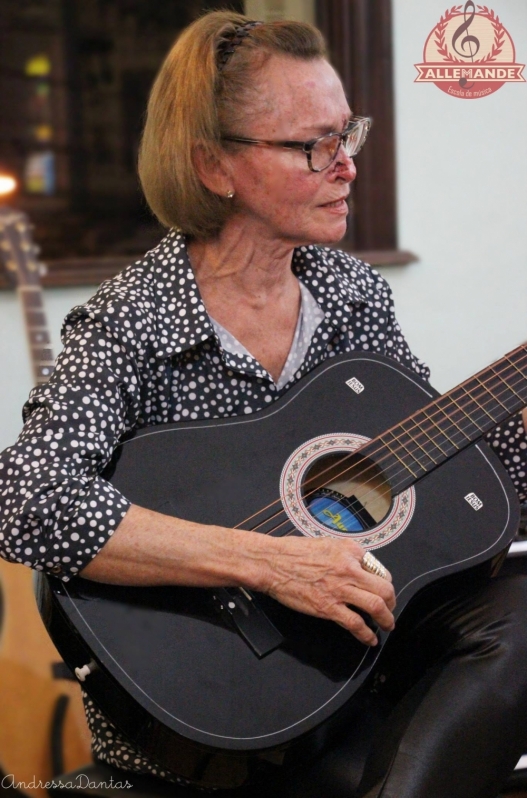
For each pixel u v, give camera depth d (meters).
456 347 3.33
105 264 3.21
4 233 2.05
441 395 1.50
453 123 3.17
